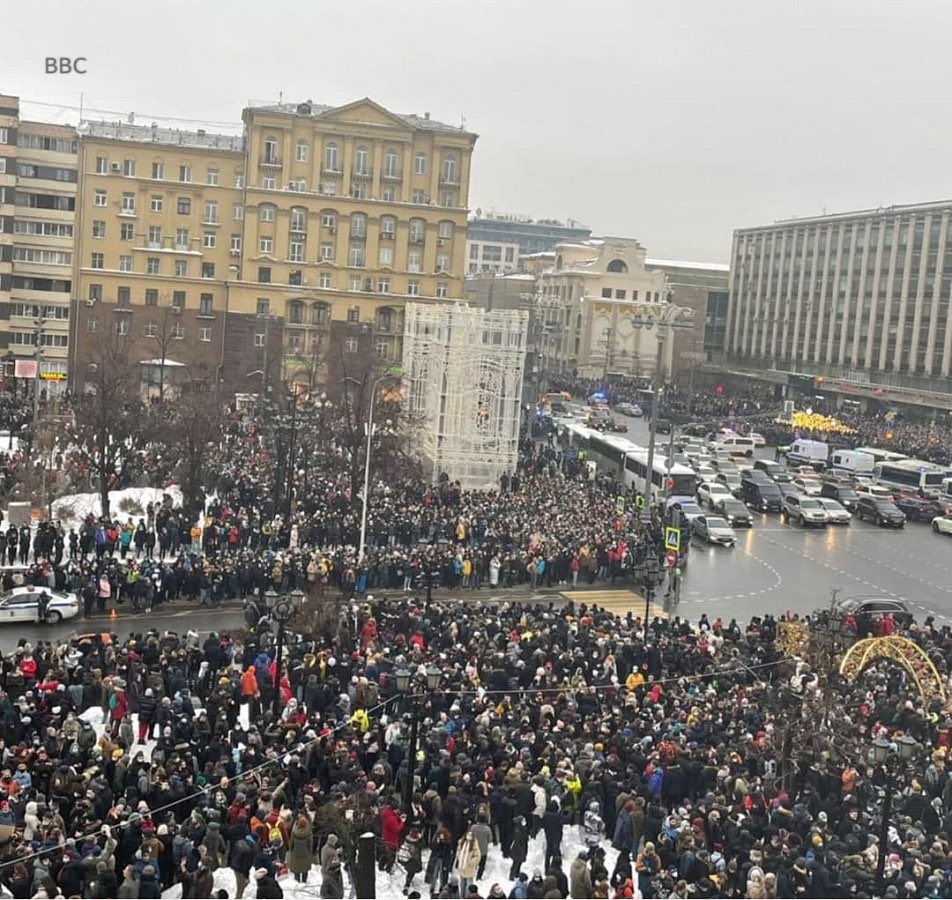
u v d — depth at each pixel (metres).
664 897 21.56
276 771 25.16
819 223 163.12
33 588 42.34
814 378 145.88
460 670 32.12
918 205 144.00
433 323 82.81
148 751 28.58
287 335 121.31
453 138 123.88
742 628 47.75
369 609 39.50
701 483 81.75
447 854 22.98
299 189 120.44
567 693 31.52
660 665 35.81
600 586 53.72
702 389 175.88
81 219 117.50
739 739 29.25
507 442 72.00
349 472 64.06
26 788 22.97
